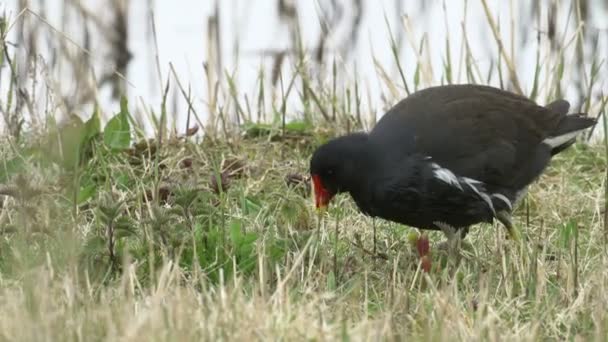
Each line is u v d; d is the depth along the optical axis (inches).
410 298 407.2
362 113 607.8
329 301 393.1
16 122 541.6
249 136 572.1
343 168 437.4
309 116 591.8
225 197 475.5
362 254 446.3
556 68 606.9
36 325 331.3
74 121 527.8
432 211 435.8
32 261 399.9
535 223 489.7
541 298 403.2
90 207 465.1
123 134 529.7
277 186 510.9
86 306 361.4
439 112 442.9
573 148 561.6
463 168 436.5
